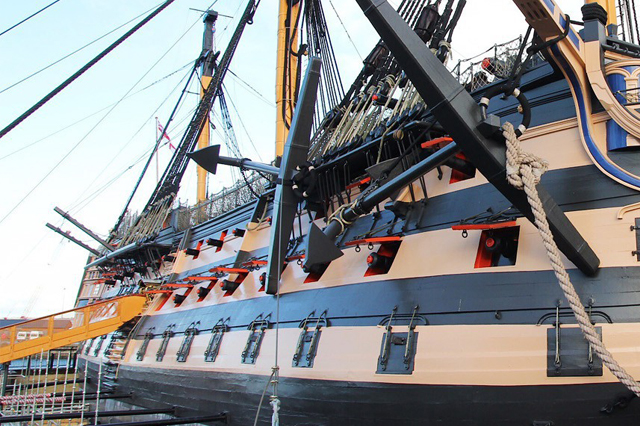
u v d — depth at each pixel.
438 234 14.05
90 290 46.56
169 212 33.72
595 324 10.68
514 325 11.48
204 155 18.97
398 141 15.31
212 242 26.27
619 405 9.99
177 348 23.16
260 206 23.28
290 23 25.83
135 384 25.77
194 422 18.25
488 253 13.03
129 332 29.06
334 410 13.93
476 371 11.52
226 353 19.45
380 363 13.10
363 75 21.66
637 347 10.21
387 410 12.73
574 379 10.46
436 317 12.74
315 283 16.89
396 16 9.86
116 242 40.09
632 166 11.59
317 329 15.42
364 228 16.75
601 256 11.23
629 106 11.91
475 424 11.33
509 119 13.78
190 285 25.84
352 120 18.91
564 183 12.27
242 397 17.67
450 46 17.86
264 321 18.28
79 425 19.25
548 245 9.34
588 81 12.26
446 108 9.83
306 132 17.20
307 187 17.38
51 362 38.34
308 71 16.89
